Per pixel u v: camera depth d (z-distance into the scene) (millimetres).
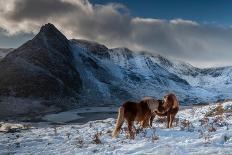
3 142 19828
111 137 18062
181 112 34781
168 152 13445
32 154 16328
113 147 15586
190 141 14953
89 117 87312
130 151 14445
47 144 18312
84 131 22500
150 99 18766
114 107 133500
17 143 18906
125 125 22969
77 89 162125
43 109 116812
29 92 126500
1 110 108062
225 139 14766
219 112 29078
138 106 17906
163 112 19219
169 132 17688
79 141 17719
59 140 19125
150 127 19703
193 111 33312
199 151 13258
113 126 24281
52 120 79875
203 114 30000
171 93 19625
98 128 23500
